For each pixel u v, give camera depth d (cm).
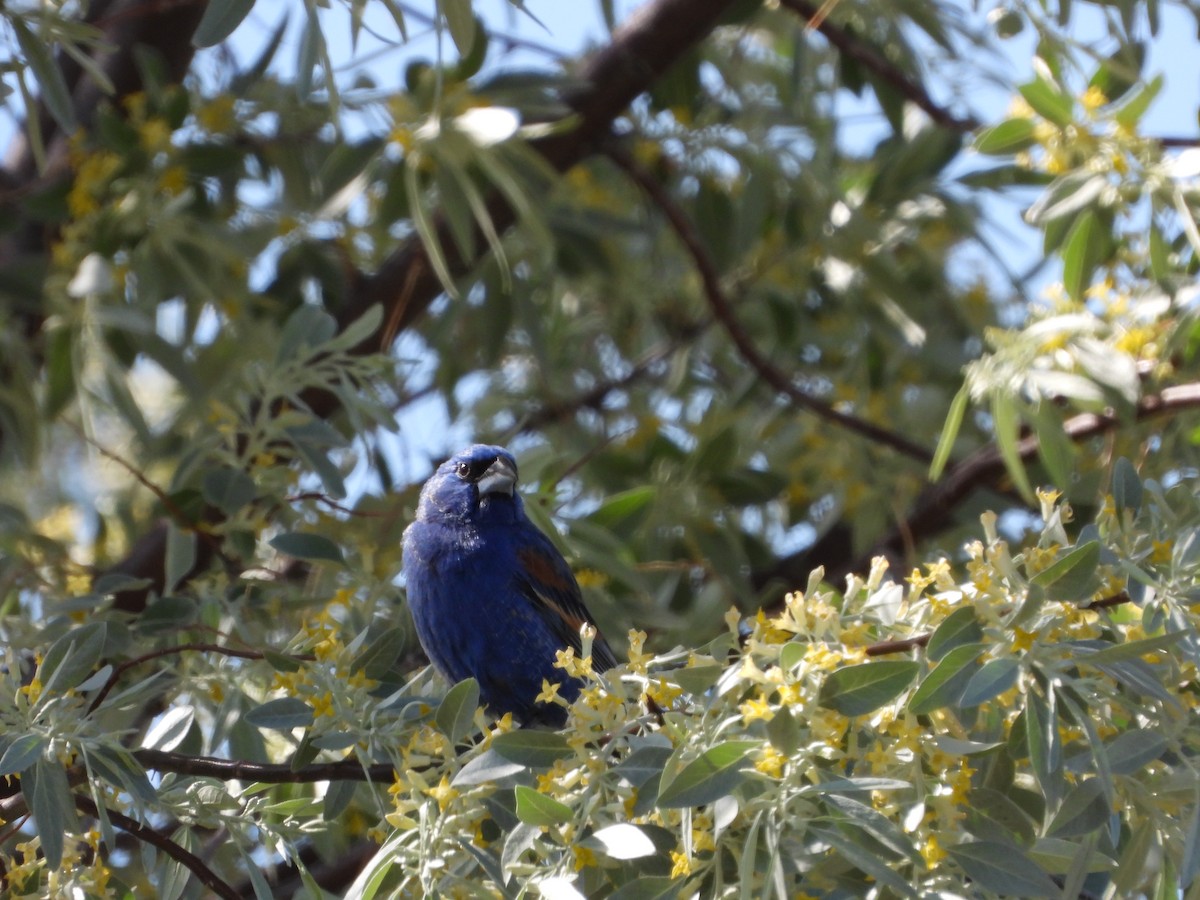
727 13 1232
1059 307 945
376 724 736
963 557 1175
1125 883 647
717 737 616
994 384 914
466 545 1048
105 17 1177
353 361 979
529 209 1061
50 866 675
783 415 1388
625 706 643
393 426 968
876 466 1312
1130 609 699
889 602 674
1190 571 651
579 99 1243
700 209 1316
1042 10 956
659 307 1466
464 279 1238
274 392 964
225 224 1168
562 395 1434
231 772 771
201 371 1213
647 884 603
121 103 1281
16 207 1143
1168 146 959
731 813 591
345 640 912
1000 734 687
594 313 1501
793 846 595
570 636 1056
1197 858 598
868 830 581
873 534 1288
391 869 673
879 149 1398
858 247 1306
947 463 1304
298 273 1258
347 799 766
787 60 1421
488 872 622
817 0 1275
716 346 1469
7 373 1157
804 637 641
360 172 1128
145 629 895
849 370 1384
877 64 1248
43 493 1412
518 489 1059
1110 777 595
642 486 1195
